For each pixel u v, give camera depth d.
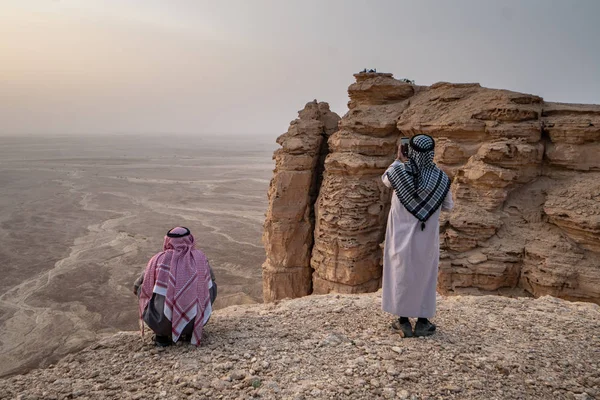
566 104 14.52
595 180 12.41
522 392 4.11
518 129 13.41
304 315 6.78
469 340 5.42
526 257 12.03
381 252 15.38
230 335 5.98
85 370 5.00
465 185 13.70
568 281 11.11
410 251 5.19
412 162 5.27
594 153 12.82
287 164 17.27
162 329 5.52
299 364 4.89
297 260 17.31
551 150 13.37
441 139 14.78
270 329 6.18
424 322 5.61
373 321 6.26
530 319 6.28
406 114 16.06
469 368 4.60
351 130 16.72
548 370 4.56
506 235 12.62
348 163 15.42
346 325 6.16
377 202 15.47
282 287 17.30
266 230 17.72
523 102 14.05
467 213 12.91
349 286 15.08
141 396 4.27
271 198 17.88
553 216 12.09
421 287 5.26
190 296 5.55
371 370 4.59
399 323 5.72
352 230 14.89
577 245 11.64
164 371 4.86
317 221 16.31
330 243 15.28
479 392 4.11
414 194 5.15
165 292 5.48
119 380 4.67
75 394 4.34
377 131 16.39
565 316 6.46
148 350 5.56
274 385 4.38
